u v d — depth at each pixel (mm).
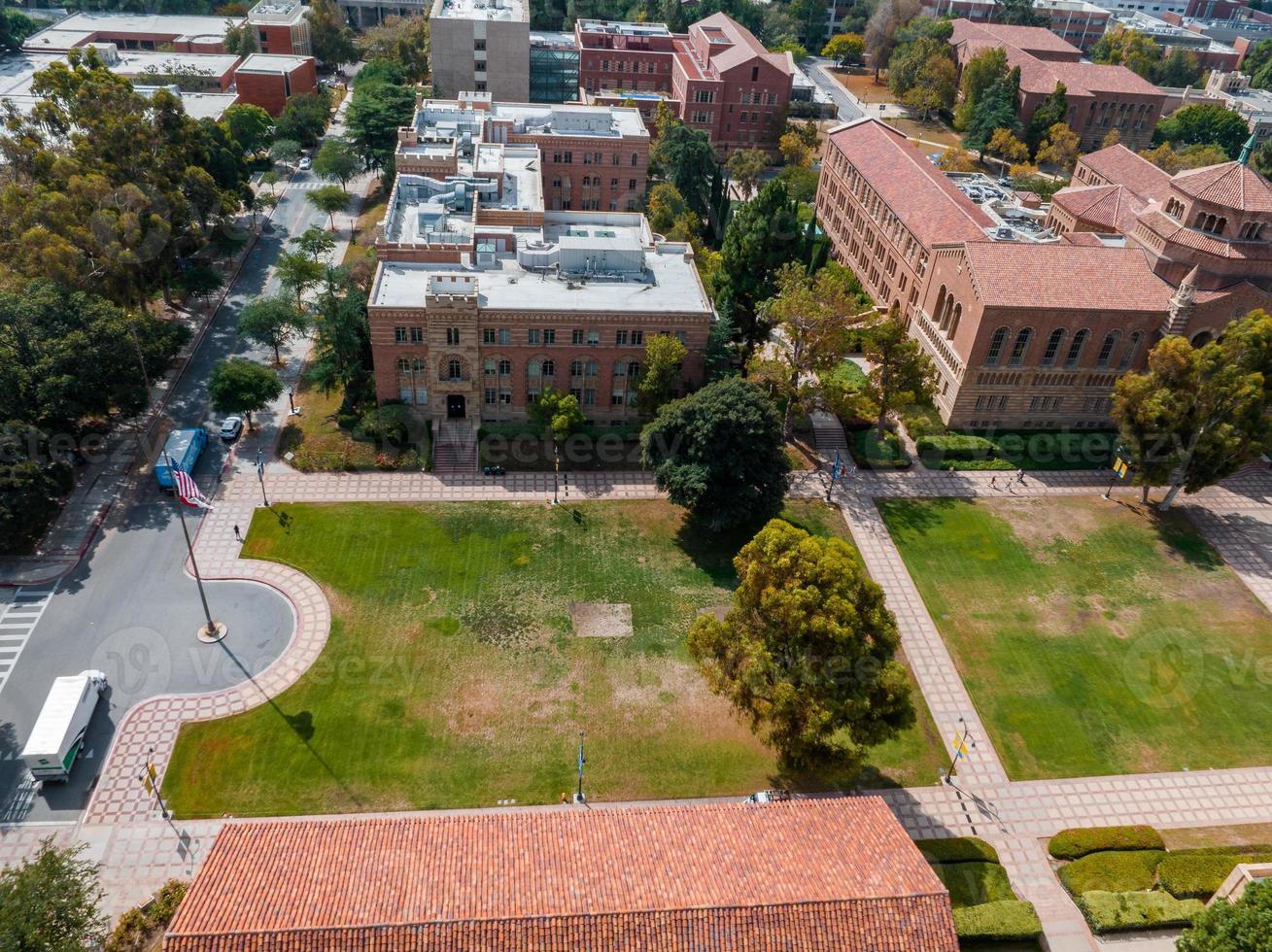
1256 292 95938
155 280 108875
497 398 98812
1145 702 73625
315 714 67375
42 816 59438
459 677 71312
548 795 63281
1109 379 102750
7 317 83188
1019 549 88938
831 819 52281
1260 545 91375
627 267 103062
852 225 141125
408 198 115625
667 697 71062
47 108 110500
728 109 176500
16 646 70750
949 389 103938
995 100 183625
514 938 43469
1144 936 56156
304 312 109562
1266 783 67812
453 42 166625
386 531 85062
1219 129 193250
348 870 46719
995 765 67875
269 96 168375
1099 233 115375
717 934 44406
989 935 54312
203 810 60438
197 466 91000
